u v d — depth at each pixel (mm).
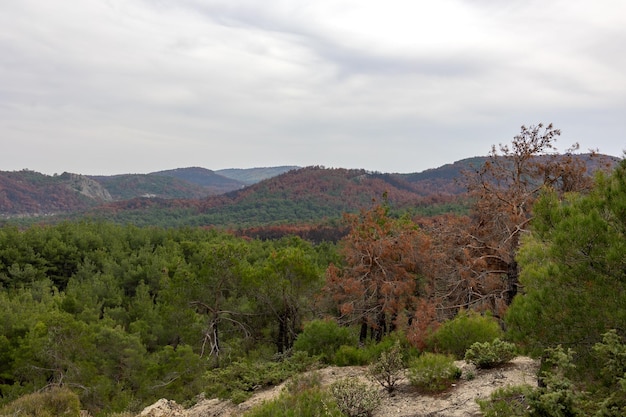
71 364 17859
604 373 5023
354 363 12539
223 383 12859
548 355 5883
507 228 15203
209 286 20266
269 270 19750
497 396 6004
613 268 5332
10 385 18875
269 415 7613
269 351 20578
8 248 41781
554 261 6035
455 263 16844
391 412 7586
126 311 30297
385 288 16500
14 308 25750
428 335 11414
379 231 17906
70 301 26281
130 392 17125
